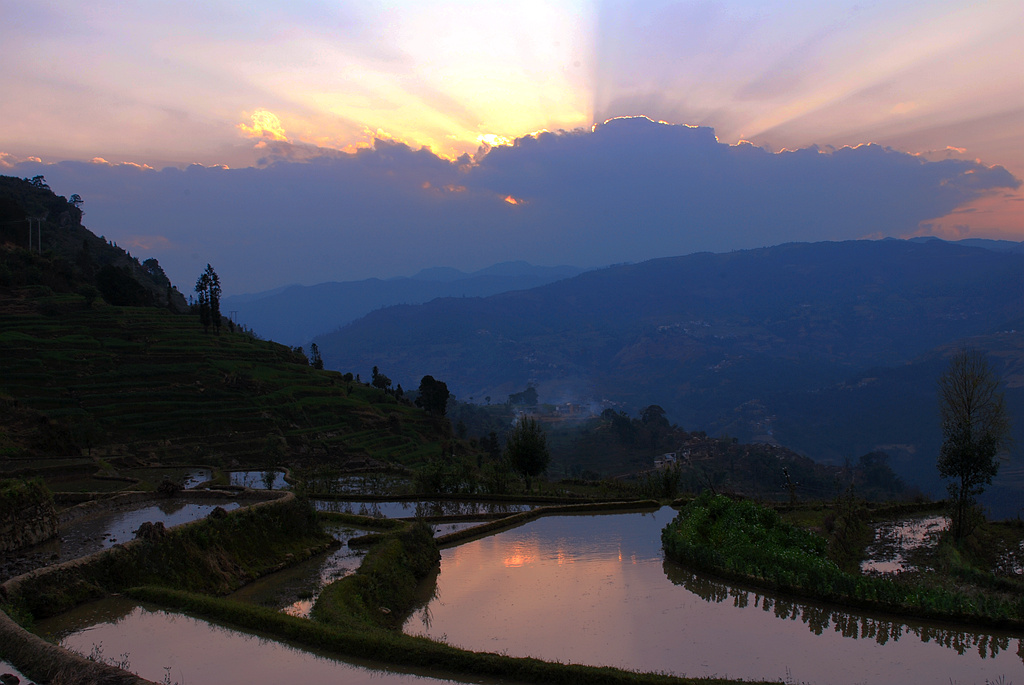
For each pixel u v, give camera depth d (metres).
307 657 15.23
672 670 15.99
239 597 21.05
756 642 18.02
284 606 20.02
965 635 18.75
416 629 19.08
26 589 17.50
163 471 56.09
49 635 15.98
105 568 19.53
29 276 119.69
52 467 49.97
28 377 82.25
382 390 144.75
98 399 82.81
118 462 62.56
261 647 15.72
